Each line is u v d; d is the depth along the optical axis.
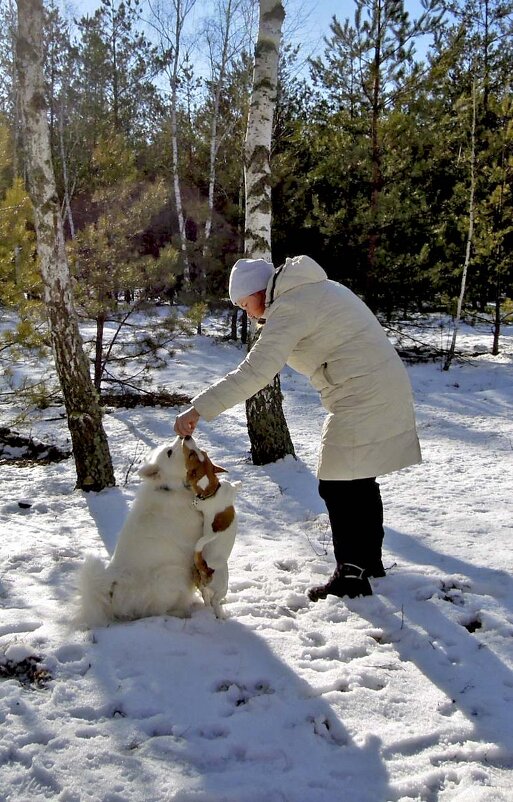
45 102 5.40
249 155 6.46
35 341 7.13
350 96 13.16
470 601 3.55
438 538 4.54
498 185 13.03
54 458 7.81
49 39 20.11
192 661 2.84
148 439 8.39
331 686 2.72
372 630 3.26
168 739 2.31
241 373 3.19
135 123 22.56
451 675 2.86
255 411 6.79
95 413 5.99
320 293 3.29
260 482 6.23
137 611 3.22
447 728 2.46
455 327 12.70
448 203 14.90
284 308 3.25
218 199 18.39
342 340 3.31
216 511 3.19
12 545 4.45
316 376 3.45
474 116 12.49
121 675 2.72
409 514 5.09
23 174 15.16
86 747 2.26
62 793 2.04
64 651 2.89
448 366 12.65
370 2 12.60
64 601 3.46
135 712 2.49
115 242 9.85
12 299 7.20
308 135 14.99
